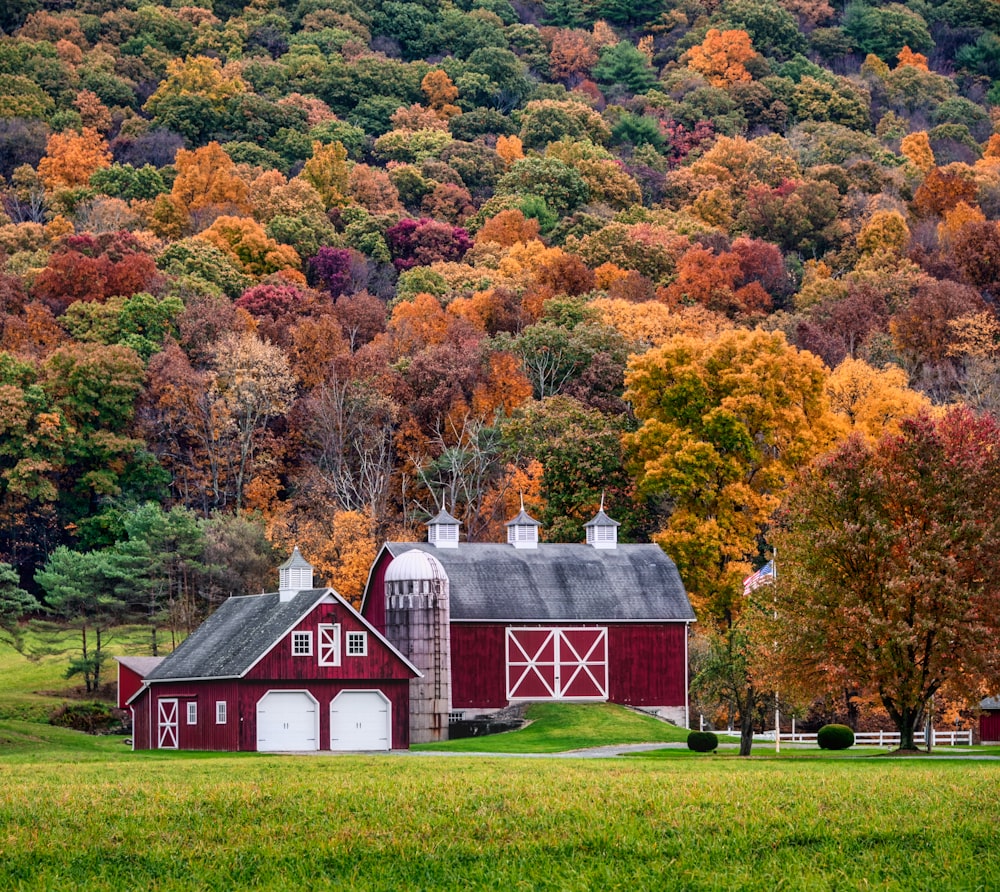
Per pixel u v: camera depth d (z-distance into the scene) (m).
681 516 160.50
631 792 72.69
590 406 198.25
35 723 145.38
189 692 127.44
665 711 145.38
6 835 63.94
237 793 73.62
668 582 149.00
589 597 145.88
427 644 134.25
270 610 128.88
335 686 123.44
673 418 166.75
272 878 58.34
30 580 199.00
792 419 164.12
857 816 66.06
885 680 108.38
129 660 155.75
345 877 58.53
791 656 108.12
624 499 174.75
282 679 121.69
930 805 68.31
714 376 167.12
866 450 112.62
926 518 109.88
